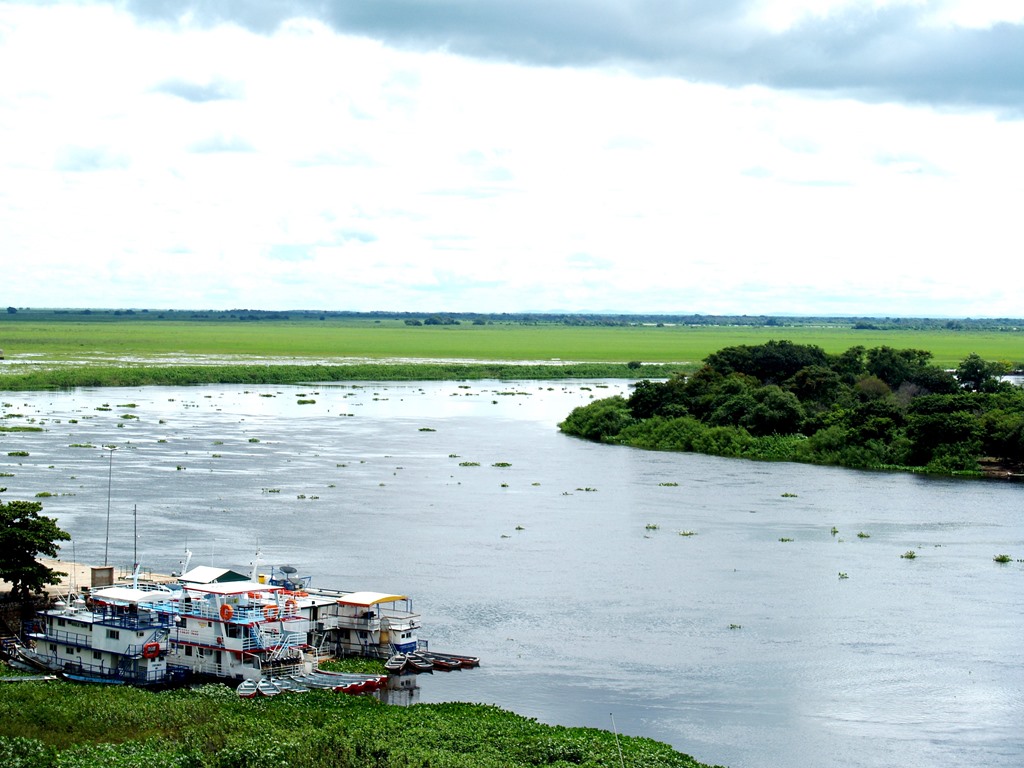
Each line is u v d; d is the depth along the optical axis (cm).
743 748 6303
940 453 15925
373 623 7819
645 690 7150
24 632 7875
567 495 13450
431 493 13412
